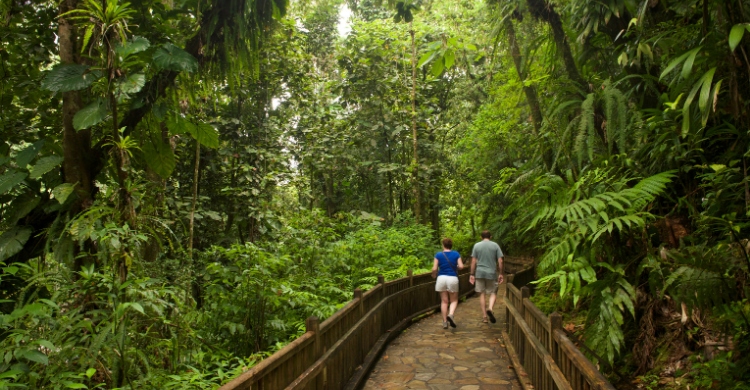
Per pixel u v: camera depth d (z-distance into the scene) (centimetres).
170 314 372
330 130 1380
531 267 1123
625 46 452
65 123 368
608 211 370
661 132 382
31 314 251
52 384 237
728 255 300
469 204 1664
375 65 1380
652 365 364
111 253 307
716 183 334
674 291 304
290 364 287
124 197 330
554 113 441
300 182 1209
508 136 1023
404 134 1408
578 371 248
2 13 439
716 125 357
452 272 731
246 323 484
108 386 279
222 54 458
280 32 1076
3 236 349
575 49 532
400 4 390
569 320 554
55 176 378
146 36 461
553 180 400
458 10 1275
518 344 495
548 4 506
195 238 1025
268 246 696
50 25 464
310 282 659
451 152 1608
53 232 344
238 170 1076
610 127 371
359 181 1497
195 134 413
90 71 325
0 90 441
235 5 434
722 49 302
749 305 313
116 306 277
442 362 530
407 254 1087
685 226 380
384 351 586
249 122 1146
